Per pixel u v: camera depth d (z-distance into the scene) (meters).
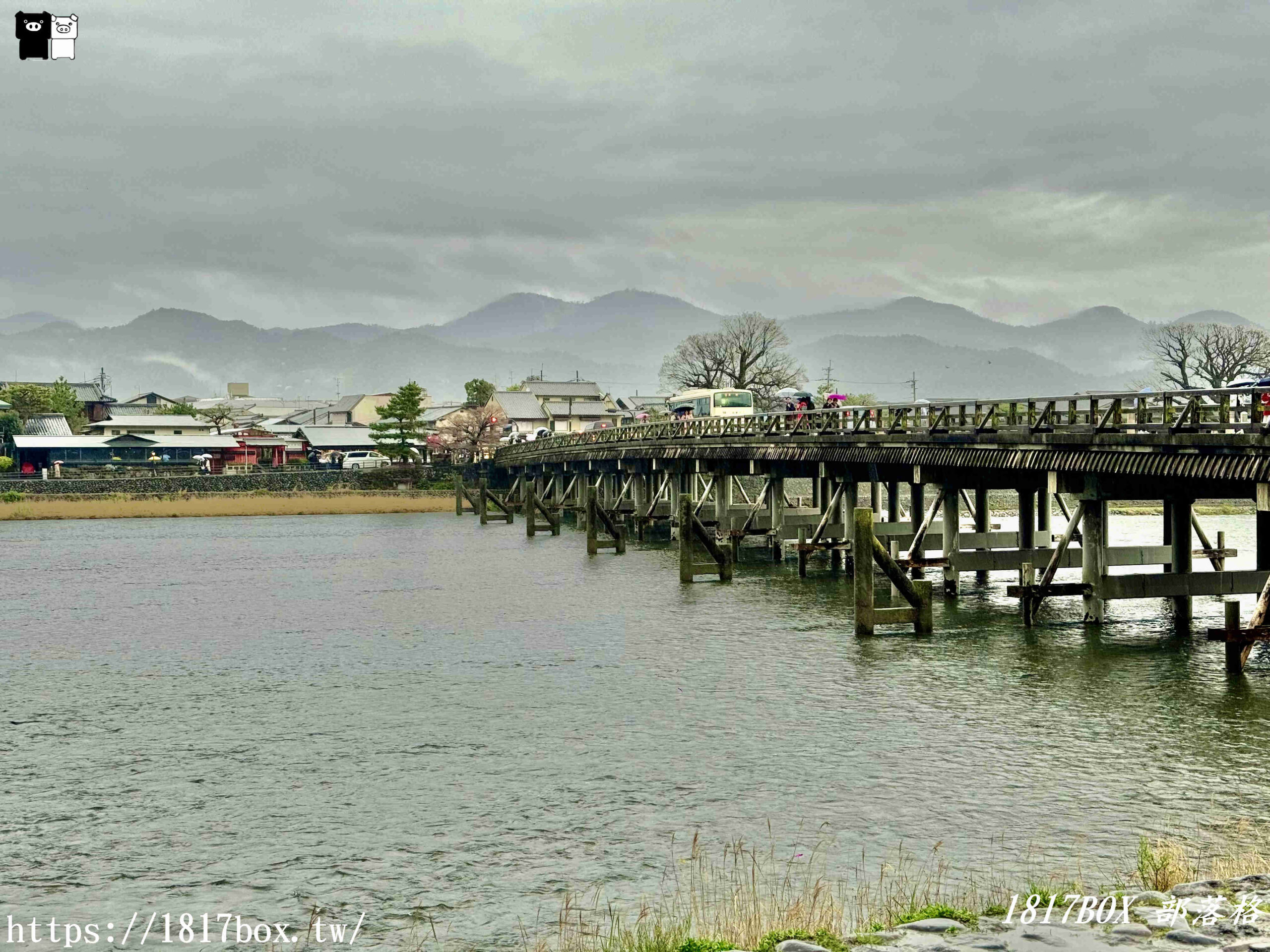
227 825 23.20
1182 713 28.86
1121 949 13.93
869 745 27.11
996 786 23.89
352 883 20.30
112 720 31.53
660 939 16.34
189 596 56.75
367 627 46.28
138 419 176.25
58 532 100.25
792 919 16.45
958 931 14.77
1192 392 32.44
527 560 71.56
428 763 26.95
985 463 41.12
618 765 26.31
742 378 148.38
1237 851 19.89
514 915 18.73
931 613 40.97
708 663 36.81
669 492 92.12
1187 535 38.47
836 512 58.66
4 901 19.88
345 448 178.62
